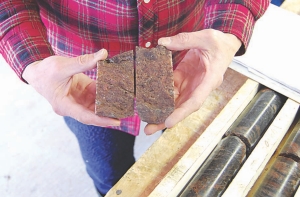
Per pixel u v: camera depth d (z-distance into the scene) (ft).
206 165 2.04
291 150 2.07
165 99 1.89
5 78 5.28
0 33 2.16
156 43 2.37
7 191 4.25
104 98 1.88
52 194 4.24
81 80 2.20
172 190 1.92
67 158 4.52
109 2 2.05
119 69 1.92
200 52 2.15
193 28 2.52
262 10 2.39
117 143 2.85
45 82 2.01
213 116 2.34
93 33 2.29
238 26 2.25
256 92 2.42
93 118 1.95
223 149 2.07
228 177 1.98
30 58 2.07
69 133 4.74
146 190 2.05
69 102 2.02
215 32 2.08
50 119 4.88
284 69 2.42
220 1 2.38
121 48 2.39
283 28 2.69
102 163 2.94
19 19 2.15
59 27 2.37
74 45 2.45
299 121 2.27
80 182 4.33
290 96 2.28
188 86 2.22
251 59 2.49
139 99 1.87
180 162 2.00
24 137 4.70
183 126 2.29
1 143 4.63
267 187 1.95
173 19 2.24
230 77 2.52
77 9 2.15
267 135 2.08
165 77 1.92
